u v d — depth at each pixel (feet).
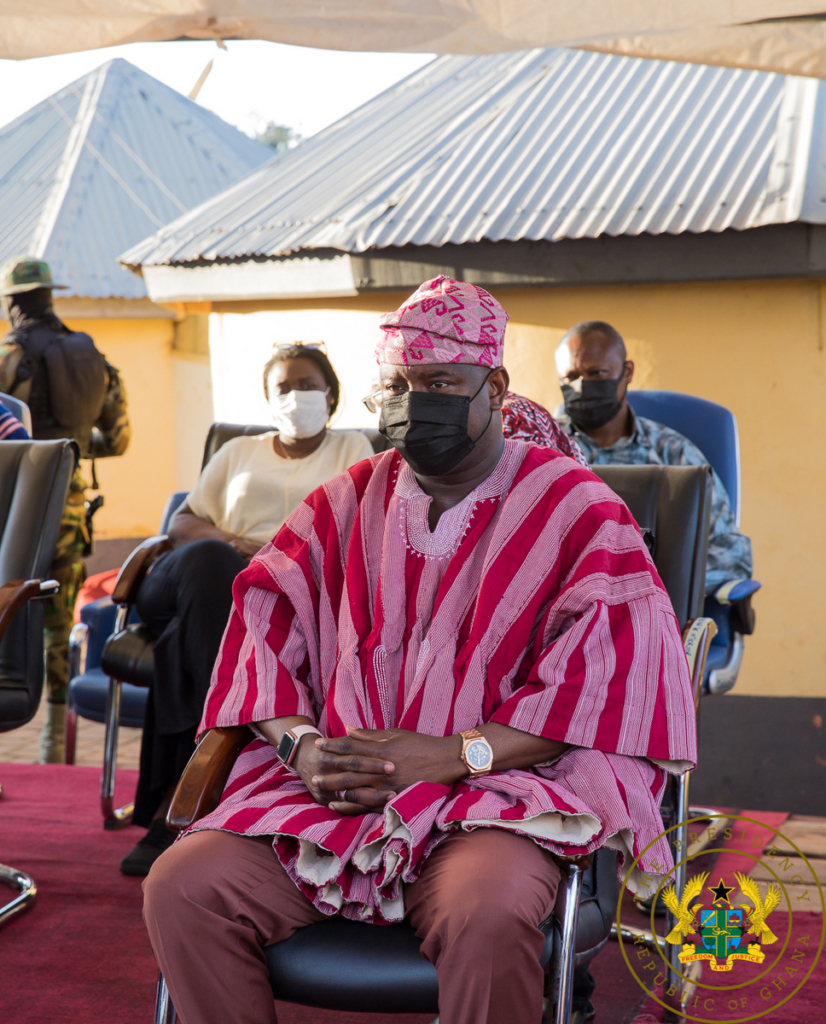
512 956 5.41
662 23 9.82
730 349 16.39
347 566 6.89
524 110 19.66
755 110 17.19
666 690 6.23
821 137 15.89
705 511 9.43
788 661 16.60
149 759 10.44
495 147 18.76
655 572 6.55
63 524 15.80
